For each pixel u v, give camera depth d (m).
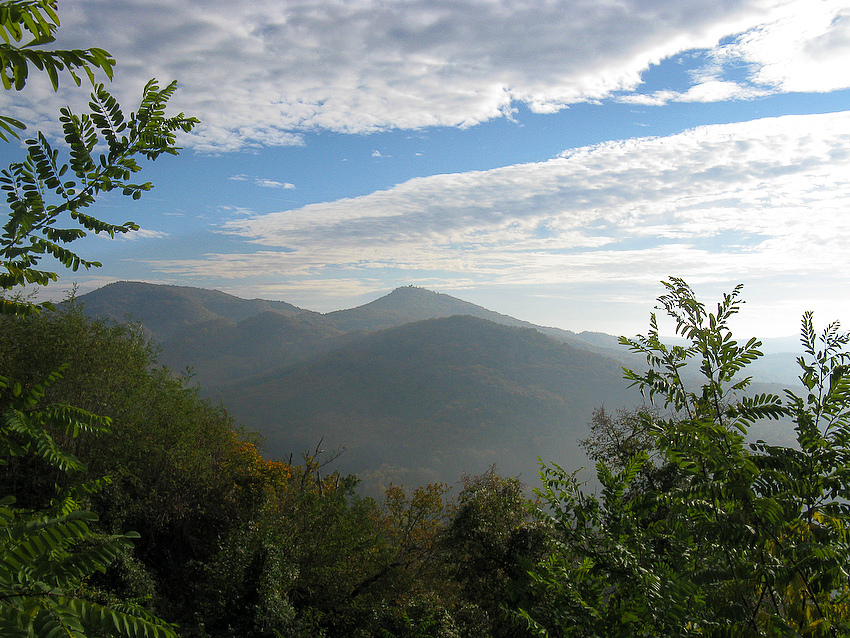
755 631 2.76
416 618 9.29
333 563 13.02
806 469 3.29
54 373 1.99
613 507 4.16
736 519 3.07
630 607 3.31
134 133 2.14
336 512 13.80
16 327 11.34
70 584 1.49
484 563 11.54
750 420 3.56
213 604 9.77
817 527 3.16
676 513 3.61
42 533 1.41
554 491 4.47
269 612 9.12
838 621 3.02
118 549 1.55
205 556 14.56
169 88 2.16
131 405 13.40
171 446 14.45
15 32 1.31
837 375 3.38
